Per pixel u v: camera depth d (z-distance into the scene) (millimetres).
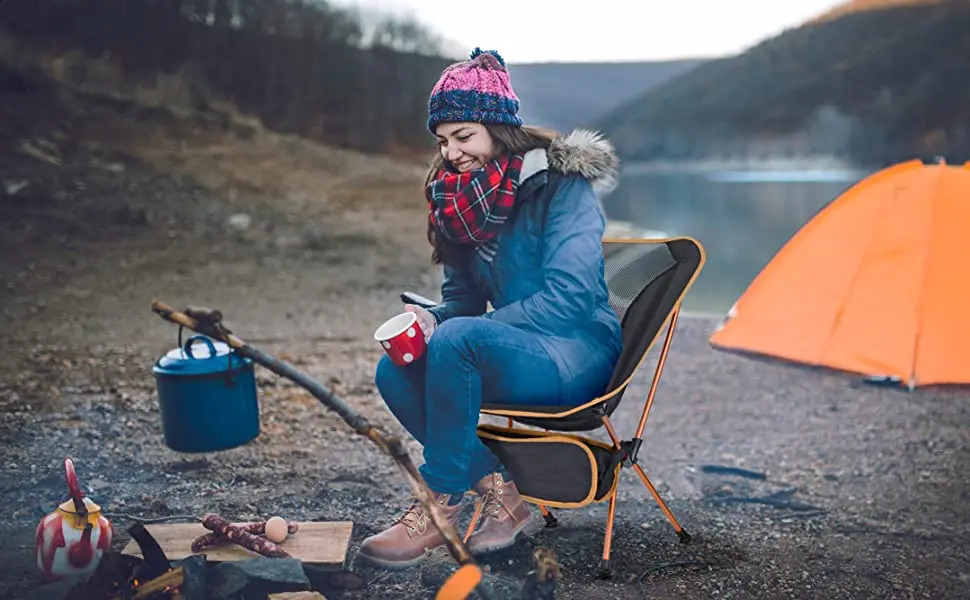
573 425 2564
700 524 3207
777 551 2982
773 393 5164
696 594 2590
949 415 4703
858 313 5242
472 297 2844
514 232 2615
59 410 4289
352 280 8367
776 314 5598
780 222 16328
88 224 8938
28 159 9922
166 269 8094
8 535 2828
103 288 7359
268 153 12766
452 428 2486
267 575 2230
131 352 5555
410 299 2857
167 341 5926
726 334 5789
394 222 11055
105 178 10117
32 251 8070
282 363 2326
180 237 9133
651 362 5918
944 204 5164
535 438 2568
